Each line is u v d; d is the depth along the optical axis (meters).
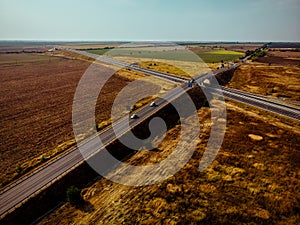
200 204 28.20
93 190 34.09
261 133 47.22
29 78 108.88
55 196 32.09
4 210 28.03
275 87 90.31
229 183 31.92
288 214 26.39
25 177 34.34
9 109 66.44
